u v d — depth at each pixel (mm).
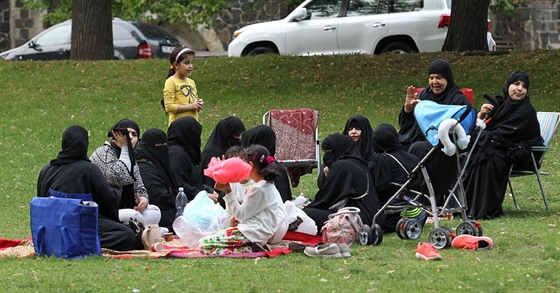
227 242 23766
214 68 56906
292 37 61219
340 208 25953
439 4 58344
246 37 62625
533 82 51156
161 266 22094
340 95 51719
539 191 34719
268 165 24156
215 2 76500
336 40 60219
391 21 58844
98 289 19688
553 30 92188
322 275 20812
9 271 21672
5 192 36500
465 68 53219
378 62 55156
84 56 60594
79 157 24688
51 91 54406
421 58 55094
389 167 27172
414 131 31297
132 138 28016
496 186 29672
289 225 24766
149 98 53031
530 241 24562
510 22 92000
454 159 24422
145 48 70062
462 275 20359
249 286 19750
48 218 23531
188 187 29000
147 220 27125
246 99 52062
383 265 21781
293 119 33938
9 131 46844
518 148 29797
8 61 60000
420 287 19438
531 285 19500
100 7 60438
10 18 94875
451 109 24016
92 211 23391
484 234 26125
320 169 33344
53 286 20000
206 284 20031
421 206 25625
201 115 49656
